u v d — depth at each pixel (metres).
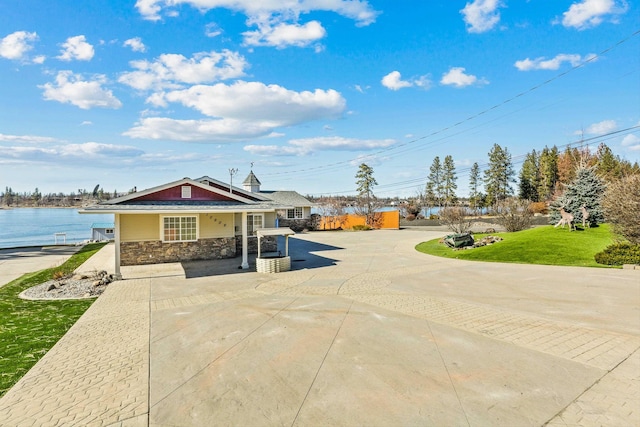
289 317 8.27
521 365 5.65
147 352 6.36
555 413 4.33
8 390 5.04
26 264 18.30
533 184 69.88
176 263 16.52
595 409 4.41
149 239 16.48
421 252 20.92
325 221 42.62
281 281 12.52
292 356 6.07
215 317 8.35
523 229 27.05
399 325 7.63
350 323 7.77
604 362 5.77
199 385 5.14
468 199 78.75
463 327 7.51
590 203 22.16
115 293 10.96
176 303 9.70
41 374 5.53
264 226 20.33
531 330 7.31
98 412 4.47
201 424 4.20
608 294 10.24
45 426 4.18
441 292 10.79
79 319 8.38
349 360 5.88
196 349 6.46
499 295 10.36
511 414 4.30
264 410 4.47
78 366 5.82
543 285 11.59
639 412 4.34
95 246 26.14
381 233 35.12
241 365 5.77
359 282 12.34
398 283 12.16
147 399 4.78
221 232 17.86
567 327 7.49
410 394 4.79
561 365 5.65
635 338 6.82
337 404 4.57
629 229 15.38
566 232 20.64
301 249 22.25
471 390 4.88
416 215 55.56
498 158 70.38
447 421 4.18
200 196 16.98
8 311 9.12
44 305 9.67
